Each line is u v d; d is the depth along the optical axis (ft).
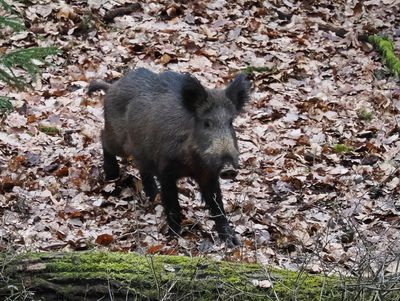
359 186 44.42
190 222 39.42
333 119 53.72
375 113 55.11
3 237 34.58
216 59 60.13
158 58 59.31
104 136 43.34
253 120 52.75
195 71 57.98
